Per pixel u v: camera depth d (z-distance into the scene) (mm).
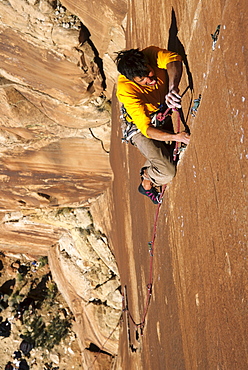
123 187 7797
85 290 12180
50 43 6973
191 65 3641
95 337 12047
